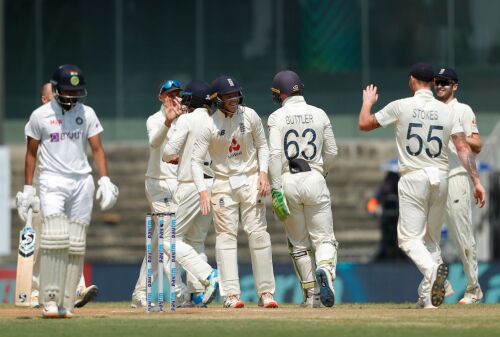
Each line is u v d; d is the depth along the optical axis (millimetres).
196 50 104625
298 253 40688
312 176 39844
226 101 38938
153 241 42938
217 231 40219
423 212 39750
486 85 100438
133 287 60188
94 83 104750
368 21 102250
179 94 42531
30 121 35344
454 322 33938
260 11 103938
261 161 39750
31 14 105625
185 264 40531
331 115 101625
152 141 41781
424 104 39719
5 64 105250
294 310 38750
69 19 105562
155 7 104938
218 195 39938
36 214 42750
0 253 80250
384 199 74250
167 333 31156
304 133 40000
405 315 36188
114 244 89438
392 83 101812
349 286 60344
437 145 39594
